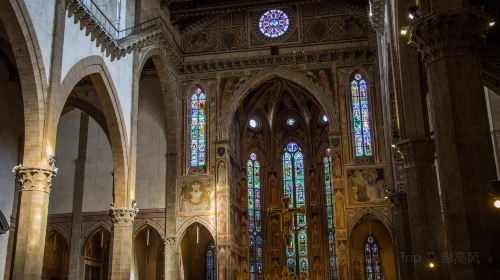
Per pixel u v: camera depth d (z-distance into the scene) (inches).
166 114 1620.3
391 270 1669.5
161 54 1524.4
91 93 1514.5
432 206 845.8
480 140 539.5
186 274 1747.0
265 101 1956.2
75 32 1072.8
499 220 518.0
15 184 1358.3
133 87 1365.7
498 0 996.6
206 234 1854.1
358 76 1599.4
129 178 1306.6
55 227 1633.9
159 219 1585.9
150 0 1494.8
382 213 1487.5
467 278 506.0
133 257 1708.9
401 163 1221.7
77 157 1679.4
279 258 1905.8
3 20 869.8
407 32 613.9
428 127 869.2
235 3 1646.2
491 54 1112.8
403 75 875.4
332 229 1875.0
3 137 1307.8
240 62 1642.5
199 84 1665.8
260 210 1955.0
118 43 1249.4
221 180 1582.2
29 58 901.2
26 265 872.3
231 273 1585.9
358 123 1565.0
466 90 550.6
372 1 1218.6
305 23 1652.3
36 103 924.0
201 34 1686.8
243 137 1948.8
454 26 561.6
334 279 1827.0
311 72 1616.6
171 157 1604.3
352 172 1529.3
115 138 1279.5
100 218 1615.4
